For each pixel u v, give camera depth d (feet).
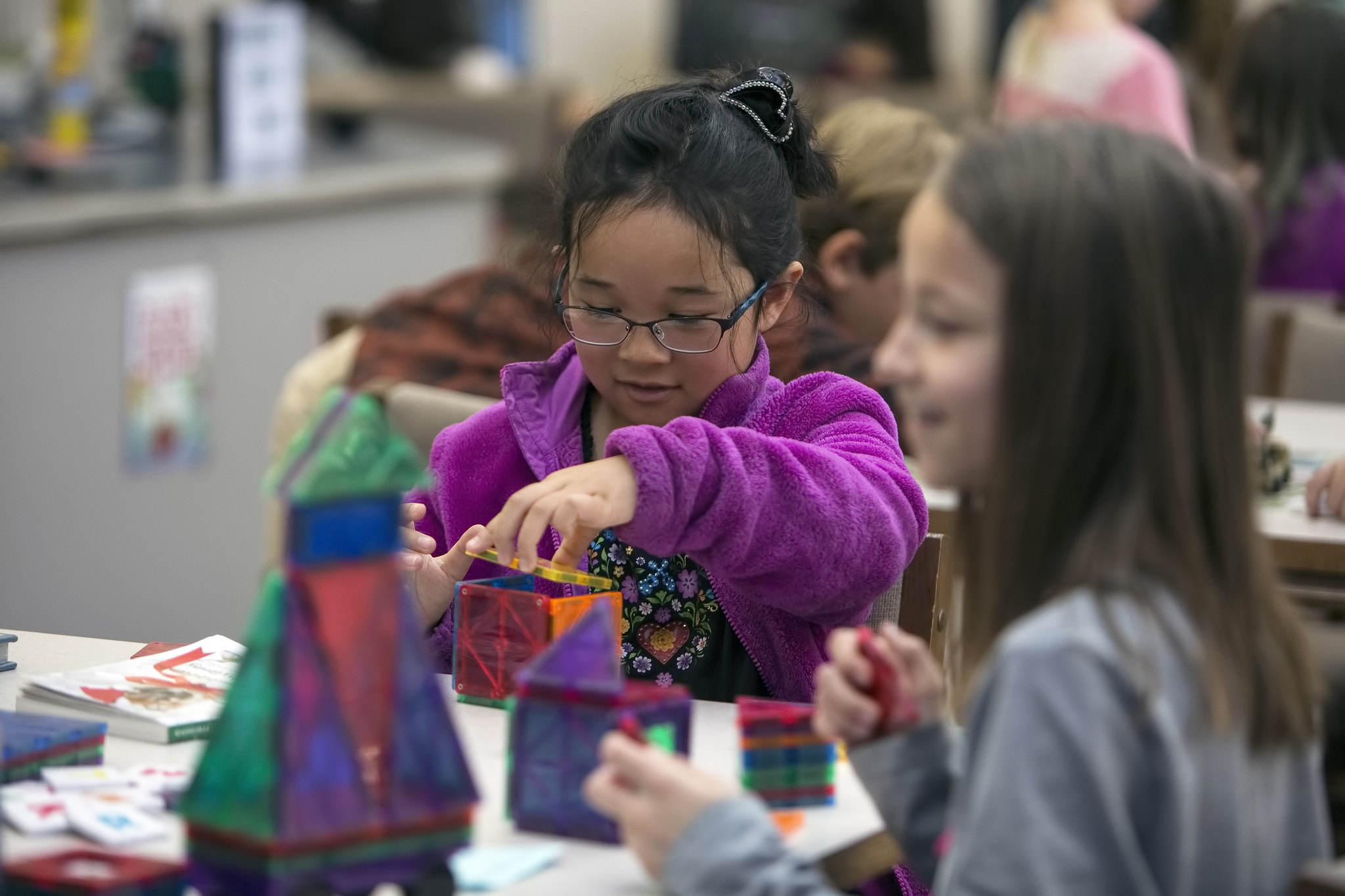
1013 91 19.03
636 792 5.09
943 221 5.03
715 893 4.87
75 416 16.84
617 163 7.70
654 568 8.00
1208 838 4.83
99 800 5.49
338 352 12.60
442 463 8.51
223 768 4.67
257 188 18.20
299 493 4.62
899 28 36.73
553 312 8.70
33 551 16.66
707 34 36.29
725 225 7.59
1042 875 4.47
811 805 5.90
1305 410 14.14
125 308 17.11
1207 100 21.30
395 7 32.45
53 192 16.99
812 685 7.88
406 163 20.47
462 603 6.79
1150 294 4.84
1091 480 4.91
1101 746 4.52
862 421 8.11
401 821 4.76
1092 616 4.70
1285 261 17.65
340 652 4.71
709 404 7.95
